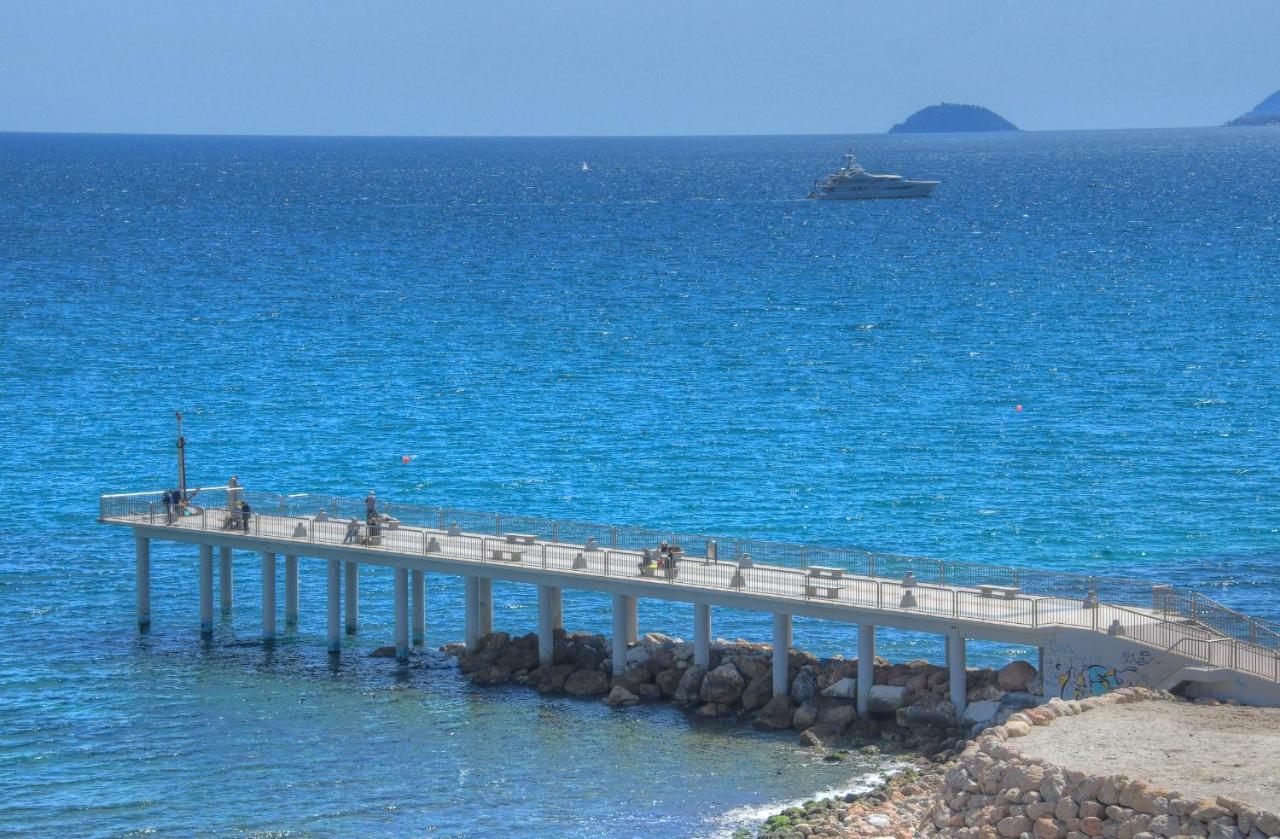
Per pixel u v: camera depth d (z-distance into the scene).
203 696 121.69
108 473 197.62
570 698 120.31
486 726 114.75
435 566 128.12
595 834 96.62
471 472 199.50
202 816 99.88
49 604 145.38
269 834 97.25
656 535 137.50
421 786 104.38
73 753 110.12
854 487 190.25
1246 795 81.88
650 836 96.00
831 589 114.06
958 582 124.88
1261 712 96.81
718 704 116.31
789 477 195.25
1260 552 162.75
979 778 89.25
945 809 89.62
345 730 114.44
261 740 112.50
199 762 108.62
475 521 154.75
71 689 123.19
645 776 105.06
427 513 151.50
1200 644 101.81
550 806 100.88
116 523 140.50
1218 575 154.88
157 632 138.38
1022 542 167.38
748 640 135.12
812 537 170.00
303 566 159.88
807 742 109.38
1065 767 86.62
